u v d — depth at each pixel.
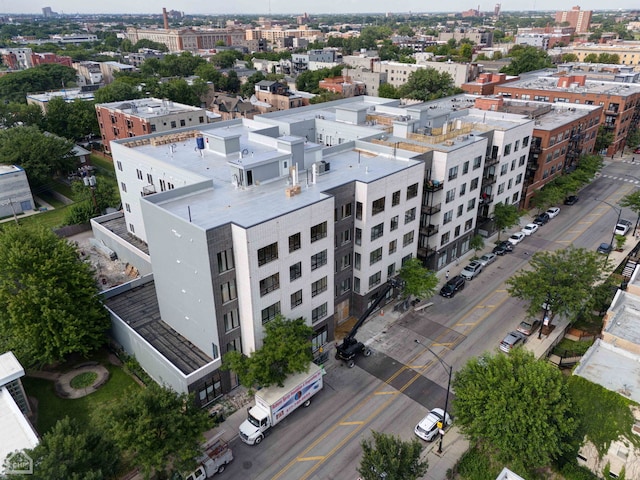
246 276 39.72
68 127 127.69
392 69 186.12
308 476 35.91
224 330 41.66
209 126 73.81
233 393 44.03
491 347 50.31
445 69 175.88
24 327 42.66
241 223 39.75
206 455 35.84
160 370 42.81
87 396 43.69
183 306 44.03
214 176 52.25
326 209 44.81
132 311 50.44
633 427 33.03
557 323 54.84
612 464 34.50
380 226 52.03
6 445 33.56
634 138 119.50
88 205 81.56
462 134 65.94
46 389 44.56
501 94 116.75
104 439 31.12
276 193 47.34
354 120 73.00
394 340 51.62
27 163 92.00
